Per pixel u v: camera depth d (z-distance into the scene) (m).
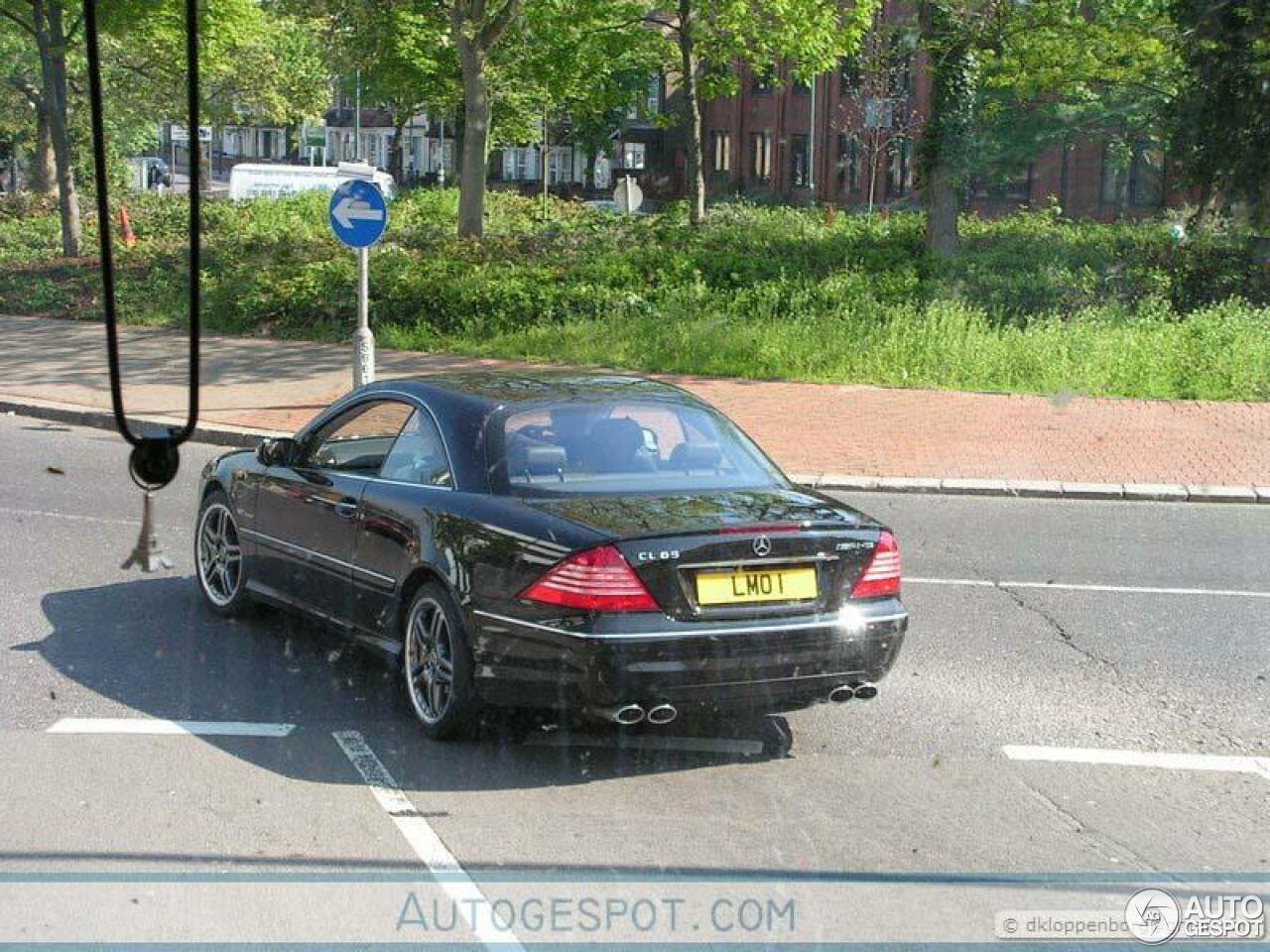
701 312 21.17
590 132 68.19
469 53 27.41
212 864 4.81
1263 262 21.81
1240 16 14.27
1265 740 6.44
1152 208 22.59
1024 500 12.98
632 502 5.99
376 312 22.38
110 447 14.62
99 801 5.34
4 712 6.36
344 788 5.56
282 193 45.75
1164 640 8.18
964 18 23.20
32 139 48.69
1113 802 5.63
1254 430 15.90
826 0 28.20
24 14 30.61
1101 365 18.70
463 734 6.12
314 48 41.59
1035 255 23.30
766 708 5.94
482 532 5.94
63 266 27.66
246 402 17.00
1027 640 8.13
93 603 8.40
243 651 7.47
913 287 22.17
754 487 6.39
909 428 15.70
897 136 45.31
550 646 5.62
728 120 63.81
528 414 6.52
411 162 78.44
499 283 22.11
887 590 6.08
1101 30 19.86
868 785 5.77
